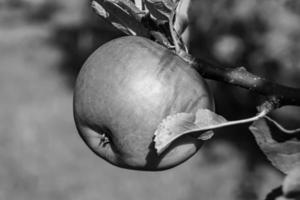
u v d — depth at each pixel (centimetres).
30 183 805
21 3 1348
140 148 207
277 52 664
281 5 641
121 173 812
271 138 178
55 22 1172
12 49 1263
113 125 206
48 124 952
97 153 228
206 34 671
